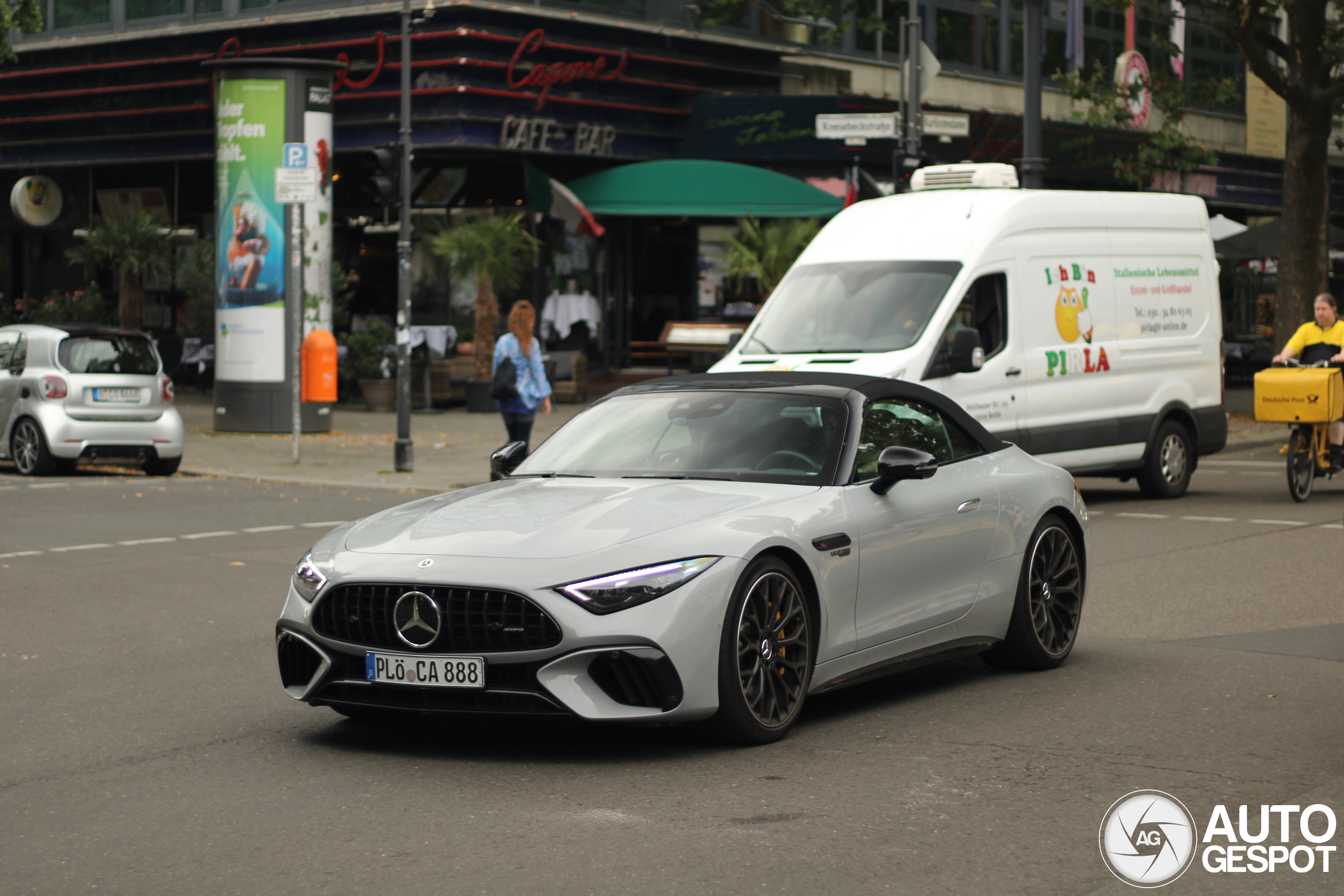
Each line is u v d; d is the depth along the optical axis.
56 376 18.34
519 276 28.19
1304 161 26.09
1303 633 8.65
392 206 18.61
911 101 21.50
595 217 30.23
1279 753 6.01
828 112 29.38
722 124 29.56
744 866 4.65
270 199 23.27
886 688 7.41
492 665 5.76
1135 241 15.60
